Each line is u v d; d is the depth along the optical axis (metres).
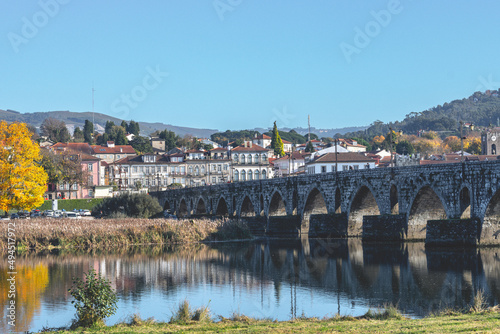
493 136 192.62
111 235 95.69
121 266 69.19
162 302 47.88
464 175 73.88
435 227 75.56
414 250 76.50
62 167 173.75
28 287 54.72
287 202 117.81
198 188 156.38
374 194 91.88
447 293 49.81
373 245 85.06
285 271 64.25
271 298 49.50
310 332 30.48
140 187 197.12
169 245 95.50
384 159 186.00
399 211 86.62
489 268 60.72
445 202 77.06
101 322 35.75
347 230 98.31
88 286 36.12
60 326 38.91
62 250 88.94
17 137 107.12
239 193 137.00
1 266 69.50
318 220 101.44
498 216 71.75
